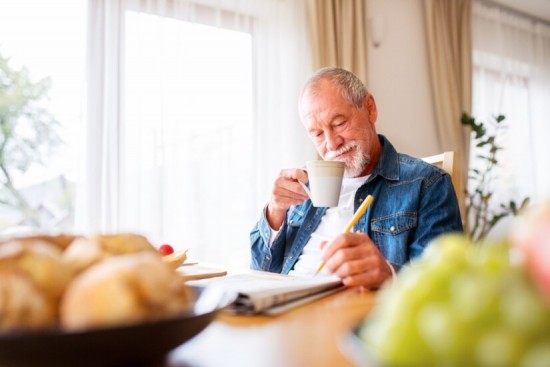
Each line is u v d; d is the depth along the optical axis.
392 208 1.31
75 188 1.89
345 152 1.42
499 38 3.60
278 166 2.44
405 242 1.26
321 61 2.55
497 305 0.23
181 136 2.16
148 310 0.37
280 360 0.40
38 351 0.32
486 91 3.49
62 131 1.89
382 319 0.30
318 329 0.50
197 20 2.29
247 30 2.39
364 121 1.43
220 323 0.54
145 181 2.05
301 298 0.66
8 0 1.82
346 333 0.35
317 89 1.43
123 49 2.02
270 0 2.48
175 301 0.39
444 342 0.24
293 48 2.54
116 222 1.94
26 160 1.83
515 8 3.77
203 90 2.24
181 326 0.36
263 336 0.48
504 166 3.55
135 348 0.35
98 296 0.36
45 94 1.87
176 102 2.15
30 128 1.84
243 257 2.30
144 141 2.06
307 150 2.52
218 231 2.23
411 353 0.26
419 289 0.27
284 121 2.49
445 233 1.22
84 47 1.95
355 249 0.78
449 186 1.30
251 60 2.40
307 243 1.44
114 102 1.97
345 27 2.65
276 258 1.44
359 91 1.44
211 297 0.50
